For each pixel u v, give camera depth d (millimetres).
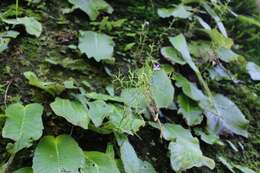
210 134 1398
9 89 1249
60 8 1518
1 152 1152
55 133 1202
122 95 1271
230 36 1812
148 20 1614
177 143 1255
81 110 1190
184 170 1231
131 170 1160
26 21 1385
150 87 1268
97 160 1142
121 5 1630
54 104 1174
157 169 1276
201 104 1414
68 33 1447
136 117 1267
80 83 1324
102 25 1490
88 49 1383
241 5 1891
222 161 1348
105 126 1210
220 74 1574
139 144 1295
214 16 1678
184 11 1608
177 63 1503
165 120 1372
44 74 1312
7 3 1465
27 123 1124
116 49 1472
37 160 1088
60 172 1078
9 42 1345
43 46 1380
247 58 1781
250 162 1435
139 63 1458
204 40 1621
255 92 1640
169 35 1583
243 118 1470
